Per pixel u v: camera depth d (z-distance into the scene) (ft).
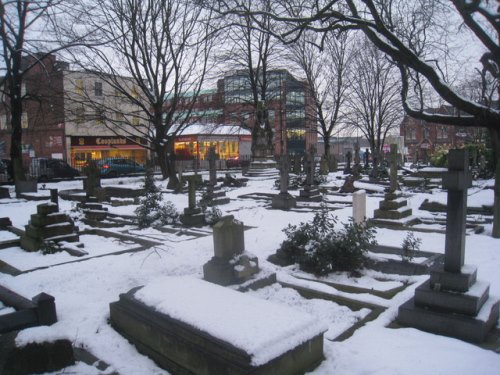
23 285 24.43
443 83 24.12
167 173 93.04
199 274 25.52
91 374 15.06
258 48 116.98
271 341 13.38
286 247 27.86
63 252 32.09
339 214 47.14
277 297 22.12
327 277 24.94
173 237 37.17
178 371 14.98
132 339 17.30
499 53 22.98
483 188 65.46
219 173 124.98
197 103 148.36
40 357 14.97
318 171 107.65
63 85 106.63
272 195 66.59
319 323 14.93
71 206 53.88
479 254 28.99
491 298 18.42
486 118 23.54
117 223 43.68
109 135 152.15
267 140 119.75
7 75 79.15
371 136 124.98
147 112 89.20
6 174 104.63
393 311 19.42
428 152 175.73
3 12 50.26
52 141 142.41
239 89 131.75
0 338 14.98
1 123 148.66
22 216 49.88
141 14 82.33
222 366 13.25
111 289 23.63
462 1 22.02
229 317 14.94
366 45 102.83
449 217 17.69
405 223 38.93
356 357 15.28
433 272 18.01
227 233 23.06
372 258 26.73
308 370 14.44
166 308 16.30
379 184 79.87
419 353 15.47
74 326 18.57
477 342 16.51
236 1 30.60
